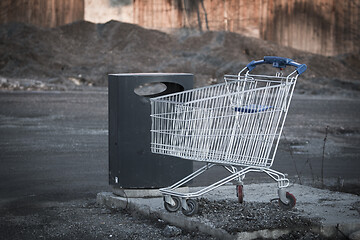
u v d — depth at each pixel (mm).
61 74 33562
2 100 21297
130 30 39219
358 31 43750
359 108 22906
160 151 5512
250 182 7684
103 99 23453
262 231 4586
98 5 40281
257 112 5000
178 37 40375
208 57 37438
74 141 11766
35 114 17250
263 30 42469
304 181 7816
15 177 7895
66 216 5625
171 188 5344
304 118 18234
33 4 38750
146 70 35156
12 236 4910
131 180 5906
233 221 4836
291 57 39750
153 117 5773
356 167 9203
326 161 9797
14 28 37062
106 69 34594
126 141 5883
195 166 9211
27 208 6027
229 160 5113
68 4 39469
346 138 13445
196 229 4871
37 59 34562
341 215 5078
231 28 42250
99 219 5484
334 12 43562
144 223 5289
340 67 39875
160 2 41469
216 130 5145
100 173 8312
